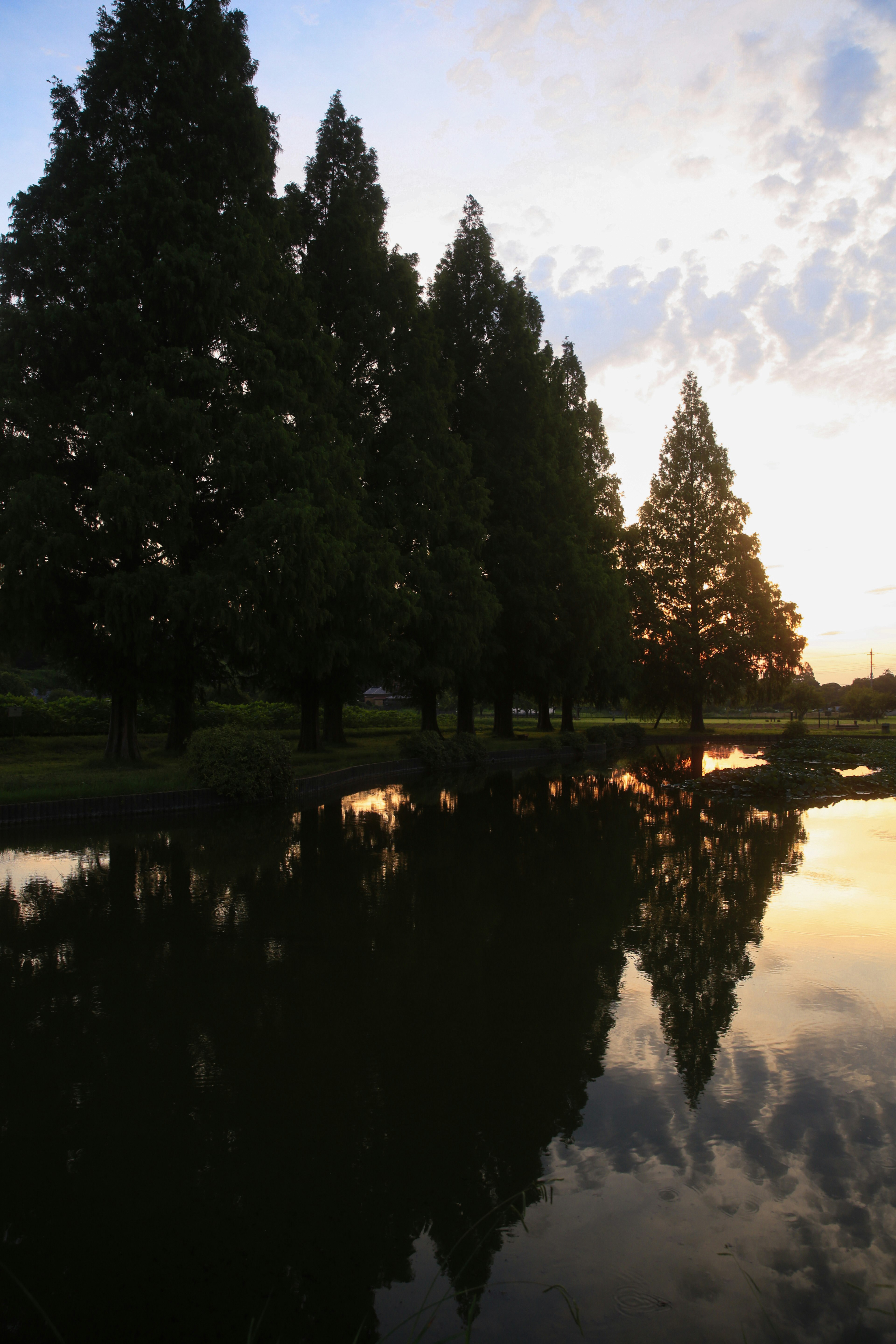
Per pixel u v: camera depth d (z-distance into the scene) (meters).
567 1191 3.20
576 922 7.17
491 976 5.73
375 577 20.52
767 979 5.70
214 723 31.58
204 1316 2.56
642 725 48.72
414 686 31.20
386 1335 2.46
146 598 15.70
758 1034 4.73
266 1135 3.62
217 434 17.33
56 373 16.88
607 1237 2.93
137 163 17.00
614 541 39.47
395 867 9.59
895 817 14.62
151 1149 3.51
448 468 25.91
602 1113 3.80
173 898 7.95
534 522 30.70
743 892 8.41
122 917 7.25
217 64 18.89
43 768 17.62
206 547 18.47
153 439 16.02
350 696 27.59
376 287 25.00
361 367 25.17
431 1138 3.59
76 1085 4.08
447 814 14.34
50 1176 3.31
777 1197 3.16
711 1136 3.60
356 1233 2.96
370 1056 4.42
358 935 6.72
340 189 25.12
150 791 13.88
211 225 17.53
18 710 22.91
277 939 6.61
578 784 20.62
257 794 15.21
